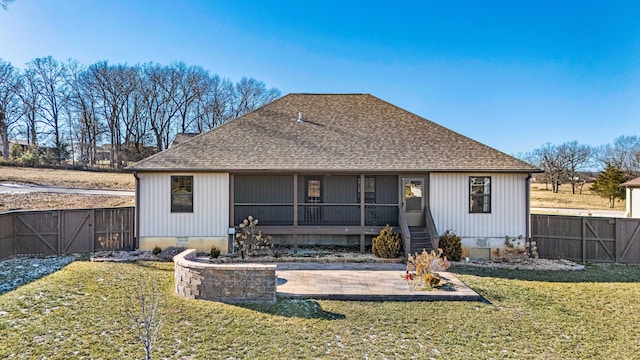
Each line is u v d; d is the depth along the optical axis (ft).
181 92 178.60
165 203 47.26
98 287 30.68
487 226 47.57
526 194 47.32
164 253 44.45
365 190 54.95
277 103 61.21
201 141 51.37
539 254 48.11
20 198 73.56
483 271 39.88
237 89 191.42
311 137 52.85
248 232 46.50
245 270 28.07
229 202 47.62
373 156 48.80
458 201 47.65
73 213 46.88
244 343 21.20
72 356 19.13
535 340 22.34
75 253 46.62
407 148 50.55
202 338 21.66
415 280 34.42
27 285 30.71
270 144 51.03
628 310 27.68
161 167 46.01
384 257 44.52
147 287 31.32
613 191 103.19
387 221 52.80
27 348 19.79
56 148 153.07
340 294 29.99
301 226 48.21
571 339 22.58
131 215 49.32
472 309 27.43
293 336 22.26
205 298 28.35
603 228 46.16
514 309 27.50
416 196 49.70
